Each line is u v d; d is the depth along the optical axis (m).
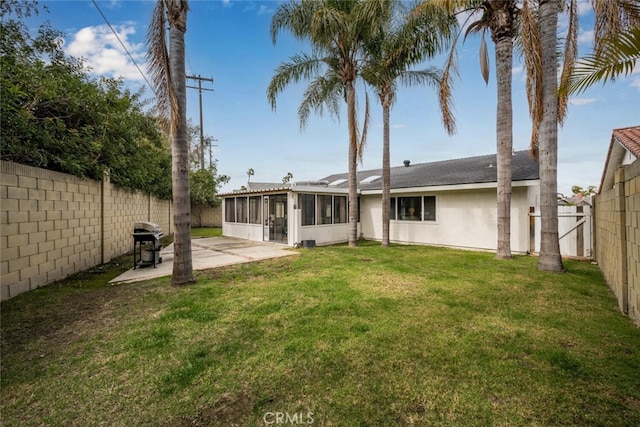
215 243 11.60
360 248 9.86
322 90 10.04
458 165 12.48
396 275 5.77
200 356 2.67
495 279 5.41
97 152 6.77
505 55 6.99
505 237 7.41
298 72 9.61
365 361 2.55
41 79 5.18
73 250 5.95
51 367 2.48
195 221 22.09
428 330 3.17
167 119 5.07
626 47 2.40
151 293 4.63
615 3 3.56
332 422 1.84
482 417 1.87
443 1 6.64
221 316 3.62
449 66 7.82
